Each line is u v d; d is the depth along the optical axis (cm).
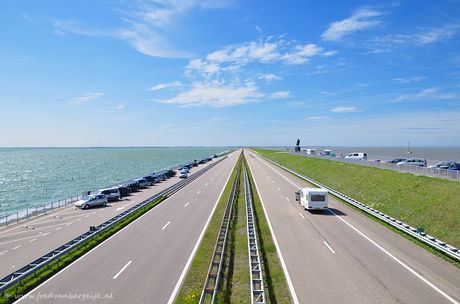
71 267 1536
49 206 3325
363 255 1661
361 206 2778
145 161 17188
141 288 1297
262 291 1154
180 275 1433
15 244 1989
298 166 6862
